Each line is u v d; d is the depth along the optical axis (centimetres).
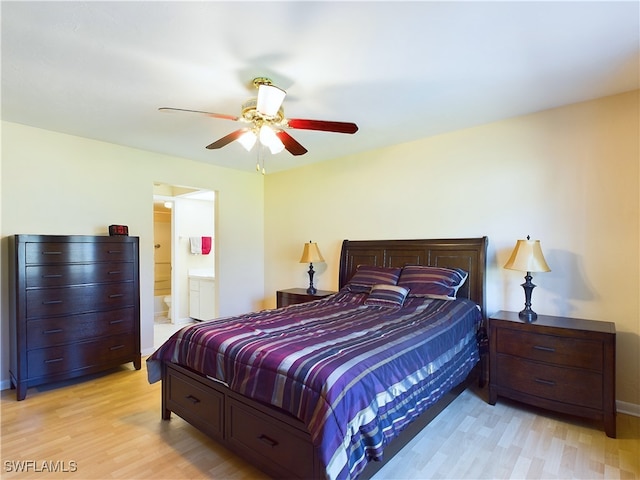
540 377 254
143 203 402
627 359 261
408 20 173
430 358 216
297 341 206
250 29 179
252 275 522
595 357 234
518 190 309
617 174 265
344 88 247
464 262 331
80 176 354
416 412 194
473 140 334
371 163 409
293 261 497
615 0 159
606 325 251
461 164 341
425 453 212
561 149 288
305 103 273
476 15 170
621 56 209
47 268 303
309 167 476
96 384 322
